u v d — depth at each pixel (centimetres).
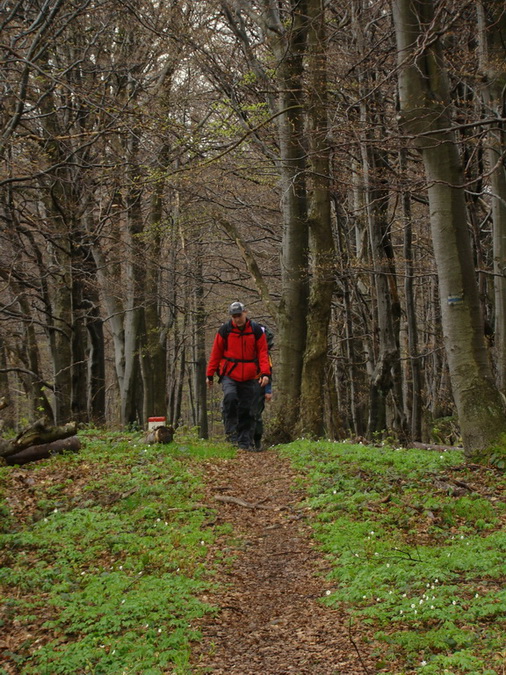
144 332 2334
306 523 839
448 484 934
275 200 2280
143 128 1421
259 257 2634
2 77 1389
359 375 2597
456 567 641
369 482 974
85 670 487
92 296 2406
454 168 1069
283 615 586
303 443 1378
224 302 2856
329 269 1589
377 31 1780
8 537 763
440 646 488
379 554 687
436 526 783
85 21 1694
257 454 1337
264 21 1627
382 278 1759
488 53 1318
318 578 665
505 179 1377
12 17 1274
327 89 1633
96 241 2030
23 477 1009
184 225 2258
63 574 669
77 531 792
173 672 480
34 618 574
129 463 1124
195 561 712
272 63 1706
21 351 2428
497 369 1482
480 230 1769
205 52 1667
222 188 2077
